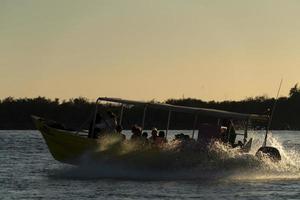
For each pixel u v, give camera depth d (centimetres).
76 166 5347
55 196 4534
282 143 12506
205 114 5388
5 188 4847
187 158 5306
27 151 8969
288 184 5116
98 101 5238
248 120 5519
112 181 5106
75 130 5288
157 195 4572
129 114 5519
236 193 4716
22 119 18088
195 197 4541
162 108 5319
